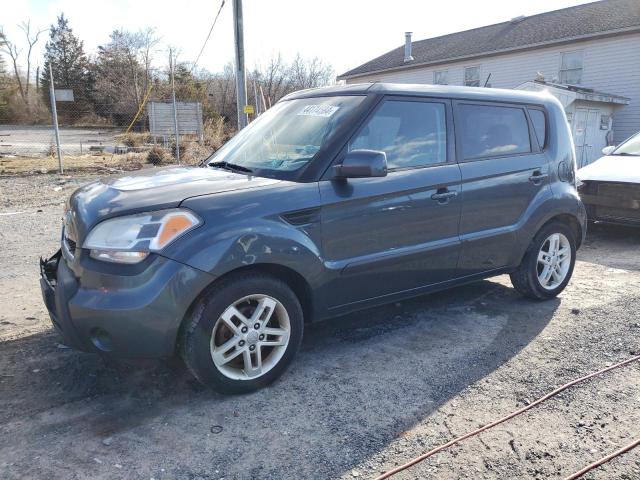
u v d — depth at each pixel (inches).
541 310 179.9
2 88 2047.2
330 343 154.3
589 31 812.6
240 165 149.3
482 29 1123.3
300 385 129.9
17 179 543.8
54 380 130.7
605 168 292.0
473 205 159.6
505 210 168.4
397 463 100.8
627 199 271.4
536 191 176.2
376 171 124.7
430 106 155.5
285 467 99.8
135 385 129.0
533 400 122.8
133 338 109.6
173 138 906.7
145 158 753.6
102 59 1839.3
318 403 121.7
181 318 112.2
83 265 113.1
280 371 129.4
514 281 186.5
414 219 146.9
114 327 108.6
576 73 845.8
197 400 123.0
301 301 136.7
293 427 112.3
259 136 159.8
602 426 112.5
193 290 112.1
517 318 172.7
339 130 138.4
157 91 1464.1
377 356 145.6
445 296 194.4
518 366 139.3
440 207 151.7
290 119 156.3
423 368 138.6
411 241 147.9
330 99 154.2
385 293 147.5
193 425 113.0
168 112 901.2
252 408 119.7
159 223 112.3
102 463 100.5
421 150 151.5
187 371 136.0
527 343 153.4
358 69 1277.1
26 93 2114.9
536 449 104.8
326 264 132.0
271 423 113.8
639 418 115.3
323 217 130.3
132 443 106.7
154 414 117.2
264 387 128.3
